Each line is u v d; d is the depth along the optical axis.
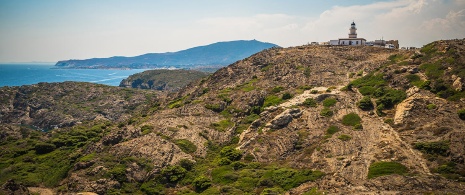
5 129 150.00
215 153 82.00
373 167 62.03
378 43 159.62
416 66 97.88
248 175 67.06
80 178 72.81
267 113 90.62
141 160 76.31
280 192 58.69
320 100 93.94
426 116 75.81
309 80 113.06
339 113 86.94
